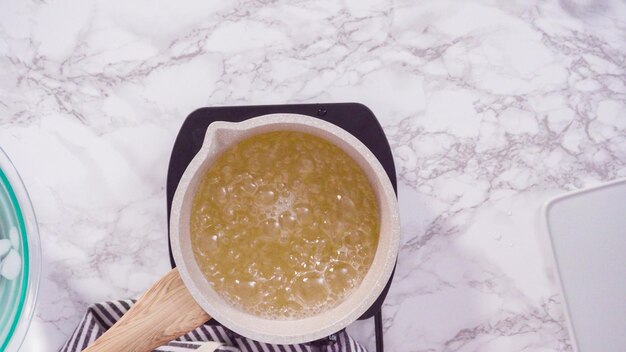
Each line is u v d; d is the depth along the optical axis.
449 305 0.74
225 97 0.74
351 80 0.75
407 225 0.74
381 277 0.48
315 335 0.48
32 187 0.73
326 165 0.57
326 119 0.64
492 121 0.75
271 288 0.55
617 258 0.72
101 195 0.74
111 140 0.74
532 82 0.75
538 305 0.74
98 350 0.51
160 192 0.74
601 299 0.72
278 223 0.56
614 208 0.72
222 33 0.75
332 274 0.55
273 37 0.75
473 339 0.74
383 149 0.64
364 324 0.74
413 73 0.75
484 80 0.75
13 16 0.74
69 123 0.74
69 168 0.74
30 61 0.74
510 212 0.75
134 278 0.74
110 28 0.74
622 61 0.76
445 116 0.75
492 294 0.74
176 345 0.67
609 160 0.76
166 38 0.75
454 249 0.75
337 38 0.75
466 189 0.75
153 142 0.74
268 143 0.56
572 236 0.72
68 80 0.74
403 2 0.75
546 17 0.75
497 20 0.75
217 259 0.55
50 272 0.73
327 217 0.56
